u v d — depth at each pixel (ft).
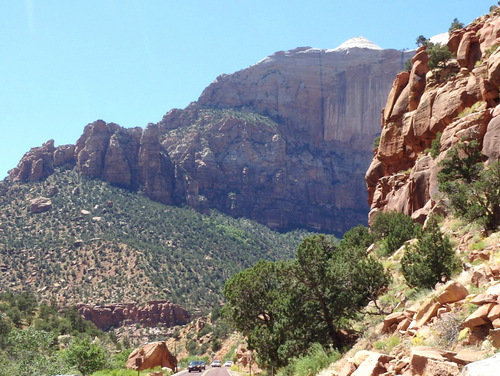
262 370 161.79
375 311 88.89
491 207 98.94
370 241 168.14
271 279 136.05
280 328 97.76
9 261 548.31
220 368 211.61
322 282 91.71
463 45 170.40
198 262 592.60
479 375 22.74
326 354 76.89
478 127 132.16
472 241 93.04
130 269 544.62
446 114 159.63
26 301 389.80
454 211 118.21
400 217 154.20
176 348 400.67
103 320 485.56
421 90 191.72
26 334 140.67
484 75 144.87
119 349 331.16
